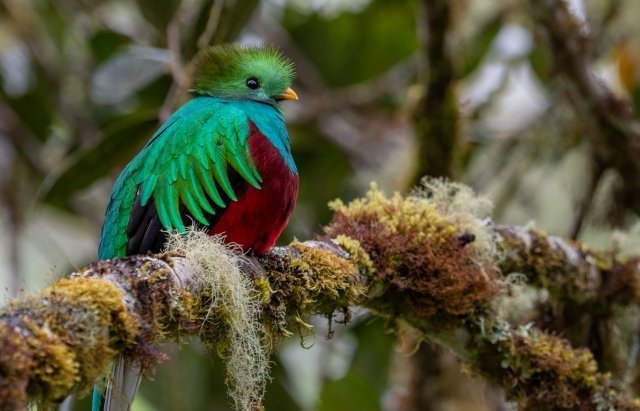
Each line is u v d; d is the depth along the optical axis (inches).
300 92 574.2
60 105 545.0
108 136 419.5
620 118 427.5
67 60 556.7
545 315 377.7
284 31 583.5
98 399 276.7
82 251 613.9
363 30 576.4
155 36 501.4
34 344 199.6
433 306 315.3
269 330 271.4
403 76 575.2
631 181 432.5
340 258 292.8
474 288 316.8
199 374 458.0
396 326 332.5
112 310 216.5
